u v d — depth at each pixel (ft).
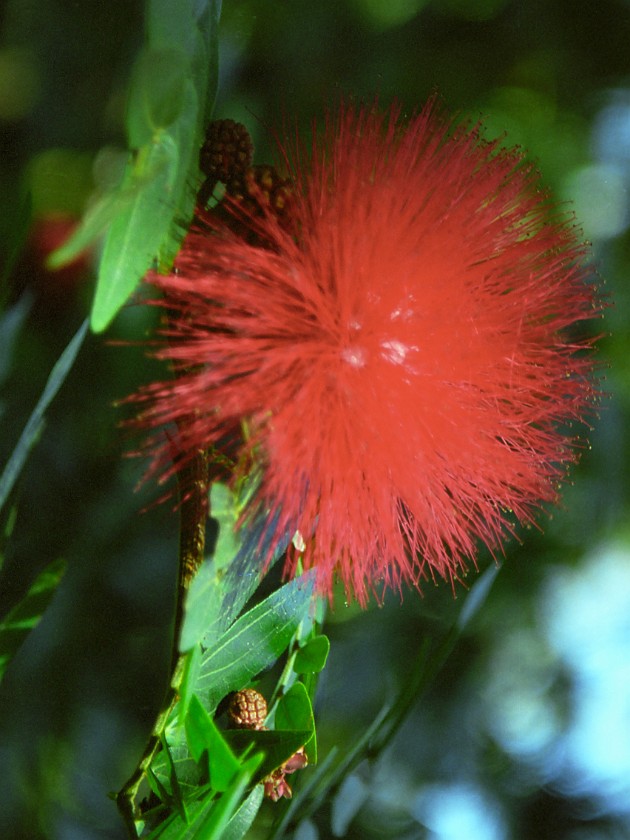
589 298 1.08
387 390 1.01
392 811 1.77
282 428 0.96
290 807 1.09
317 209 1.00
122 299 0.92
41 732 1.58
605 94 2.36
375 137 1.02
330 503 1.00
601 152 2.40
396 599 1.82
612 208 2.33
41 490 1.57
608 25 2.25
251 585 1.00
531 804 1.97
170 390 0.96
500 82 2.33
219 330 0.98
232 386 0.96
